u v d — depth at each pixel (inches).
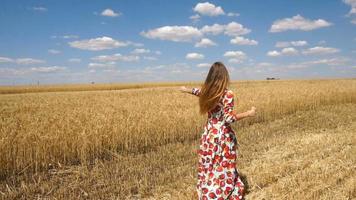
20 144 342.6
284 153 347.3
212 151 224.8
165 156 378.9
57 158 364.2
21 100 917.8
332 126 538.0
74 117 480.7
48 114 520.1
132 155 387.5
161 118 489.4
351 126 513.3
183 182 279.4
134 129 436.5
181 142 465.4
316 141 386.0
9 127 404.8
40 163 348.8
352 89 987.3
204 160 228.8
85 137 378.6
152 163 349.1
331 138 396.5
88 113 522.0
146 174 310.7
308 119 624.7
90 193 268.2
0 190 280.1
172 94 1016.9
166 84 2746.1
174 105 666.8
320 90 944.3
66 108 636.7
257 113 632.4
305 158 322.3
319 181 257.9
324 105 839.1
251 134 490.9
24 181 304.8
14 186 284.0
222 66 219.1
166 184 282.7
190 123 499.2
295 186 251.9
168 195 255.3
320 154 331.9
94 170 328.2
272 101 703.7
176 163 347.6
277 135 475.8
